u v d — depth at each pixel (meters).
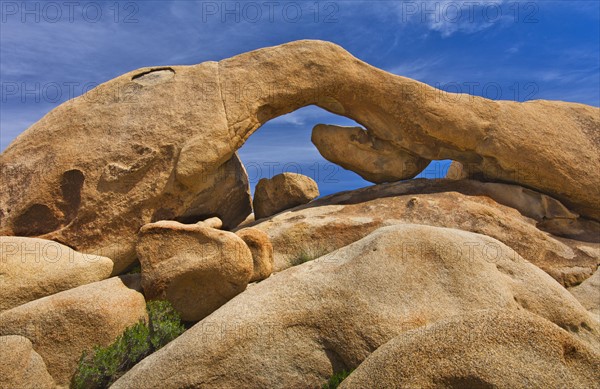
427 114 14.84
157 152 12.60
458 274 7.95
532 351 4.95
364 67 15.16
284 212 14.93
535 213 14.88
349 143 16.16
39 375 7.54
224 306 7.52
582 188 14.72
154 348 8.39
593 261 13.03
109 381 7.90
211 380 6.50
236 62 14.33
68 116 13.23
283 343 6.87
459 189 15.23
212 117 13.14
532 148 14.77
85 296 8.33
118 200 12.23
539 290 8.41
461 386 4.79
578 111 16.22
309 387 6.70
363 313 7.12
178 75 14.05
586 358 5.06
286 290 7.50
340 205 14.62
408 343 5.25
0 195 12.32
